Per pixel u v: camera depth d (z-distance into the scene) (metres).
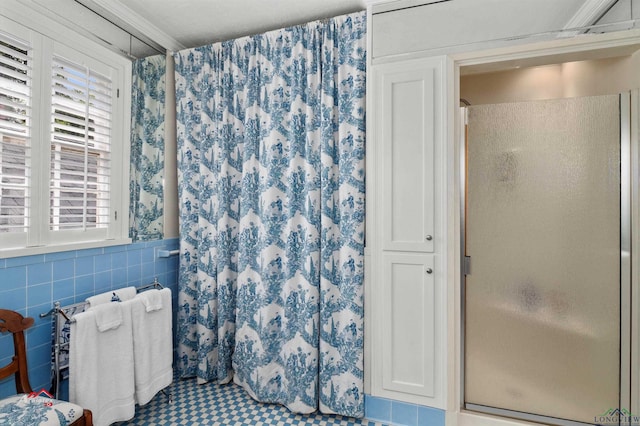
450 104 1.71
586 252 1.62
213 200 2.25
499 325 1.74
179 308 2.30
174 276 2.40
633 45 1.51
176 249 2.40
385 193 1.80
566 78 2.22
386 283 1.80
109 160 1.96
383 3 1.81
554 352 1.67
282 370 1.98
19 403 1.26
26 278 1.51
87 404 1.46
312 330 1.88
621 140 1.58
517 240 1.71
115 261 1.95
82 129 1.79
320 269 1.91
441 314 1.71
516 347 1.72
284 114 2.04
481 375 1.77
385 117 1.80
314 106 1.96
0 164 1.44
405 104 1.77
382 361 1.81
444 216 1.70
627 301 1.57
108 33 1.94
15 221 1.52
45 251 1.58
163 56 2.31
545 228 1.67
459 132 1.77
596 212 1.61
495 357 1.75
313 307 1.89
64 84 1.69
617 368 1.59
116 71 2.00
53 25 1.65
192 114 2.31
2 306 1.42
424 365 1.74
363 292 1.84
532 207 1.69
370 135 1.83
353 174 1.85
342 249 1.86
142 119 2.18
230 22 2.10
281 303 2.03
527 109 1.70
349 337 1.83
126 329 1.67
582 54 1.61
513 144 1.71
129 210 2.08
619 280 1.58
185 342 2.29
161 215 2.31
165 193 2.32
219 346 2.18
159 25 2.14
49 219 1.63
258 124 2.14
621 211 1.58
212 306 2.23
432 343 1.72
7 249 1.45
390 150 1.79
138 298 1.77
